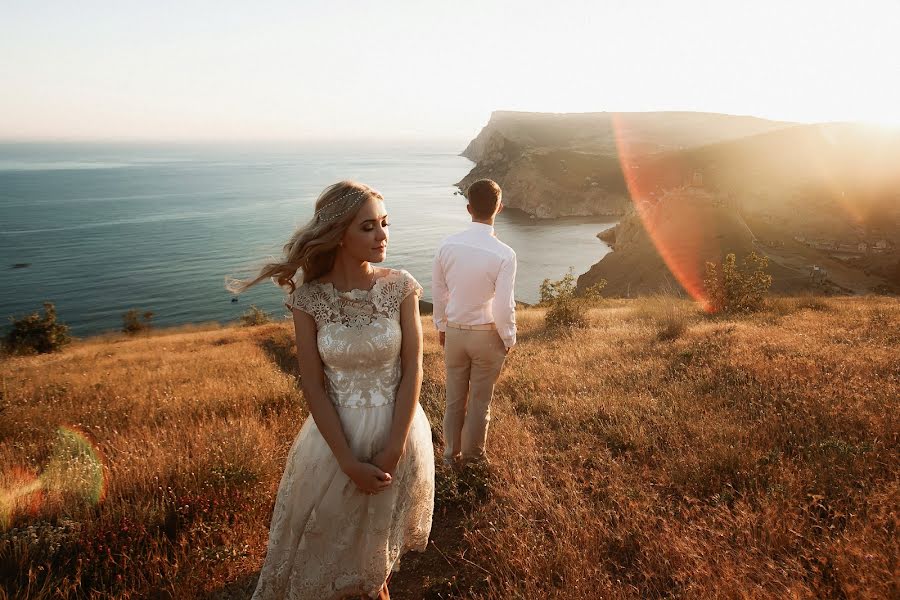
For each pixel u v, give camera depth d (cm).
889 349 681
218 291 11694
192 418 649
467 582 293
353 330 223
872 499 299
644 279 8838
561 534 305
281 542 233
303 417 602
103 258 15638
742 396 523
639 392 582
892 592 224
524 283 12731
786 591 235
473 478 404
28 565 298
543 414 552
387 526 235
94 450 502
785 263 8638
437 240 18425
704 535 292
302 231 222
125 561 298
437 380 717
